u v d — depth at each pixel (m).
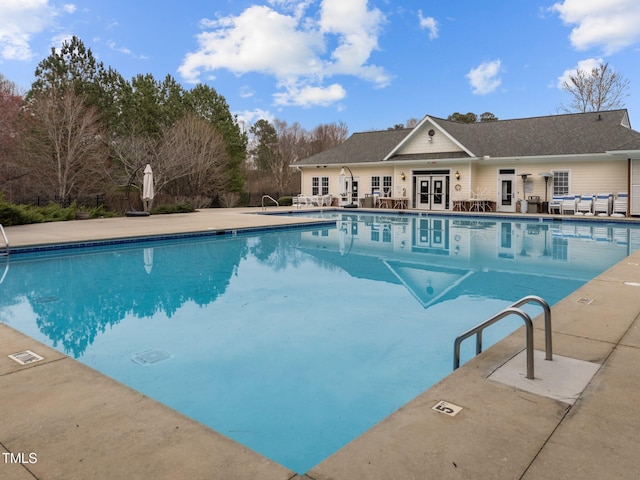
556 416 2.66
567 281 7.99
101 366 4.26
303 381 3.95
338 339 5.00
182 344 4.84
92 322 5.64
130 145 26.62
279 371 4.15
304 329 5.34
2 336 4.22
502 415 2.67
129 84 30.27
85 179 26.53
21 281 7.99
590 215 19.05
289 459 2.83
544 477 2.07
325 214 23.70
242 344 4.84
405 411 2.73
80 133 25.53
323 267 9.39
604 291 5.83
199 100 32.25
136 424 2.59
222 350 4.67
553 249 11.68
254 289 7.41
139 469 2.15
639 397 2.90
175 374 4.08
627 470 2.12
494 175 23.58
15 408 2.79
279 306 6.37
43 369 3.42
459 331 5.26
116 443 2.39
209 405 3.52
